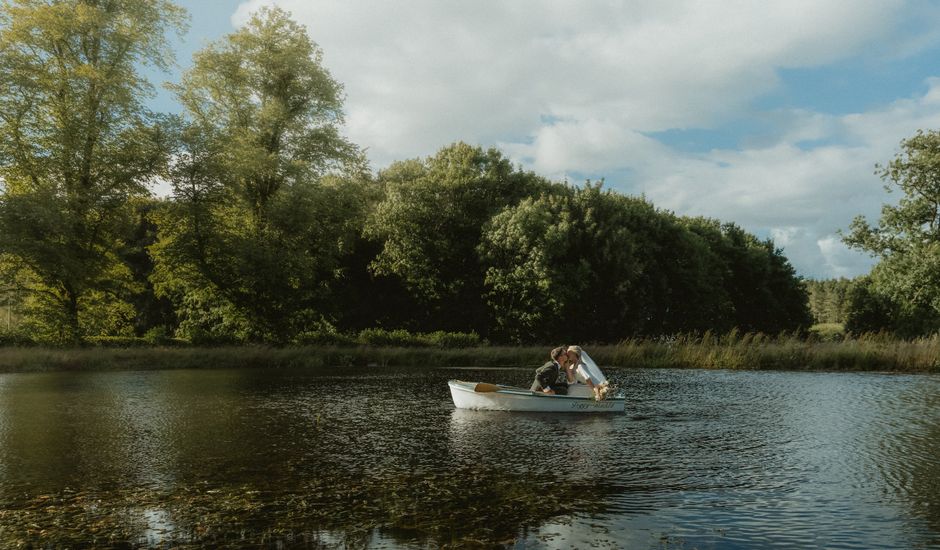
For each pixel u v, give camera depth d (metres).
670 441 10.67
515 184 52.91
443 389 19.34
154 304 51.03
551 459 9.16
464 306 49.72
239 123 40.28
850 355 27.72
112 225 35.53
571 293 44.81
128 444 10.35
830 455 9.52
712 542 5.78
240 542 5.74
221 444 10.32
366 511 6.61
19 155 32.69
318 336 37.53
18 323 34.81
